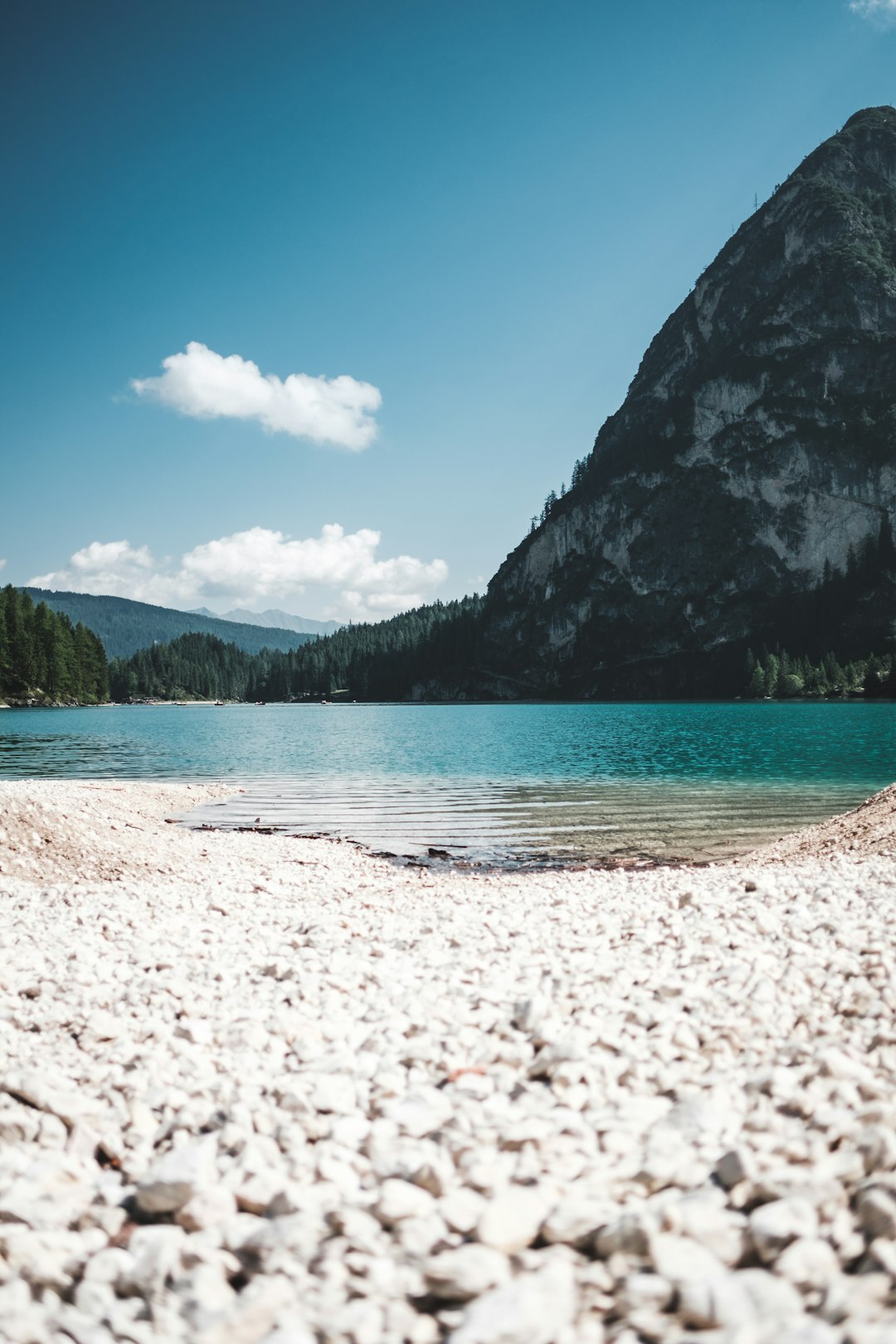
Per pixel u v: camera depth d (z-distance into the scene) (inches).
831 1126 160.2
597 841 896.9
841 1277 117.3
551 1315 113.7
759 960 268.5
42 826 658.2
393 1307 119.5
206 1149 162.2
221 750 2386.8
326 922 410.3
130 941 366.9
